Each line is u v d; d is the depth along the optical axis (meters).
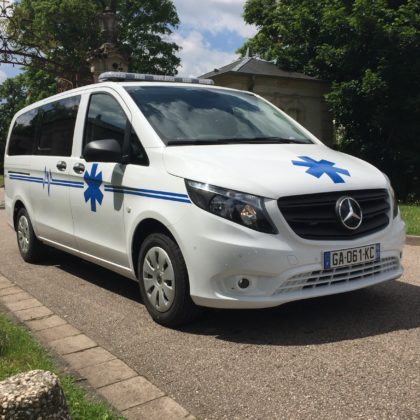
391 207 4.48
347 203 4.04
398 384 3.31
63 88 16.53
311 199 3.96
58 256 7.25
